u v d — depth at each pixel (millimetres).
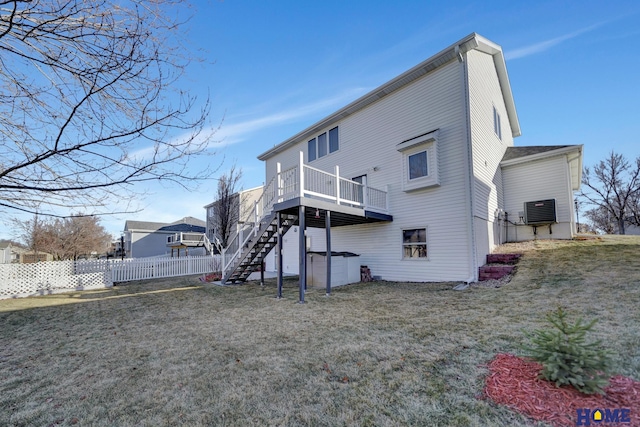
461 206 8445
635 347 3201
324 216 8789
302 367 3320
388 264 10172
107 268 11773
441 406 2434
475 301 6020
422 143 9094
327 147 12758
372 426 2230
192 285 10805
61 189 2799
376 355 3564
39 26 2426
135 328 5211
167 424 2357
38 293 9852
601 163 24891
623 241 9211
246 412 2482
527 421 2146
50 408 2670
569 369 2395
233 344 4164
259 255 10523
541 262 7867
